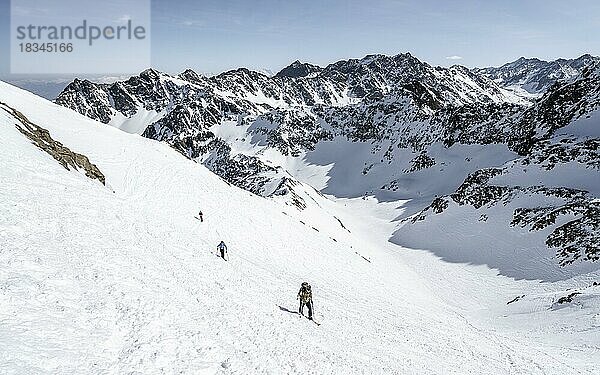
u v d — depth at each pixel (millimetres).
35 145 31734
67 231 19047
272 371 14133
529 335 38281
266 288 26359
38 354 10344
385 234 119812
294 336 18406
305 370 15227
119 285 15883
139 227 25781
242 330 16734
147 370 11625
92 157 47625
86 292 14469
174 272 20734
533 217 85125
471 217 99562
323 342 19188
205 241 34188
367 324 26188
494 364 24906
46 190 22734
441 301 58156
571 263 66125
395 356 21062
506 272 72875
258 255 42250
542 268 68750
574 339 34531
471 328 36969
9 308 11719
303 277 38531
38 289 13219
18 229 16781
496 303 59938
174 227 31391
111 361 11500
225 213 50594
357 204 177000
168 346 13078
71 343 11438
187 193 51031
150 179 50125
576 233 72188
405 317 32875
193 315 16141
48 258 15508
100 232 20969
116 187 44406
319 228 82250
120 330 13125
